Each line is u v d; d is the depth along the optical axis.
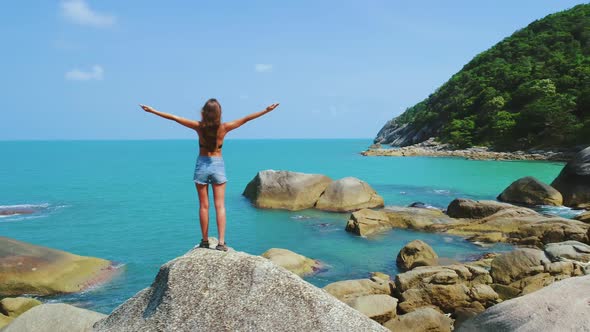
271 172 31.64
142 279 15.80
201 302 5.77
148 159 95.88
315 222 25.77
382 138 161.00
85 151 153.00
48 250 15.85
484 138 84.50
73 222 25.84
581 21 109.69
